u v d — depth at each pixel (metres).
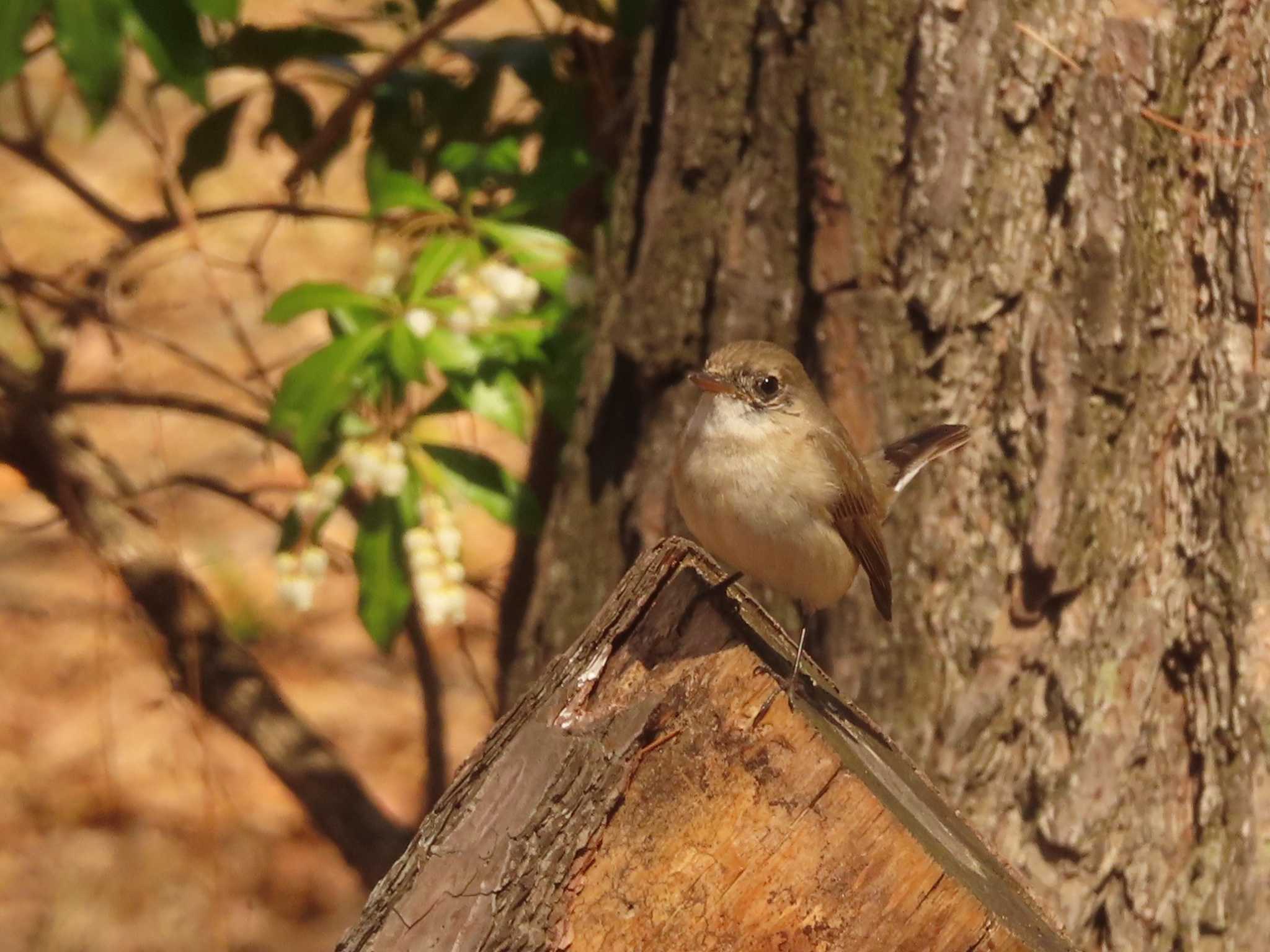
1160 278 8.49
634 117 9.23
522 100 10.84
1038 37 8.35
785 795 5.33
